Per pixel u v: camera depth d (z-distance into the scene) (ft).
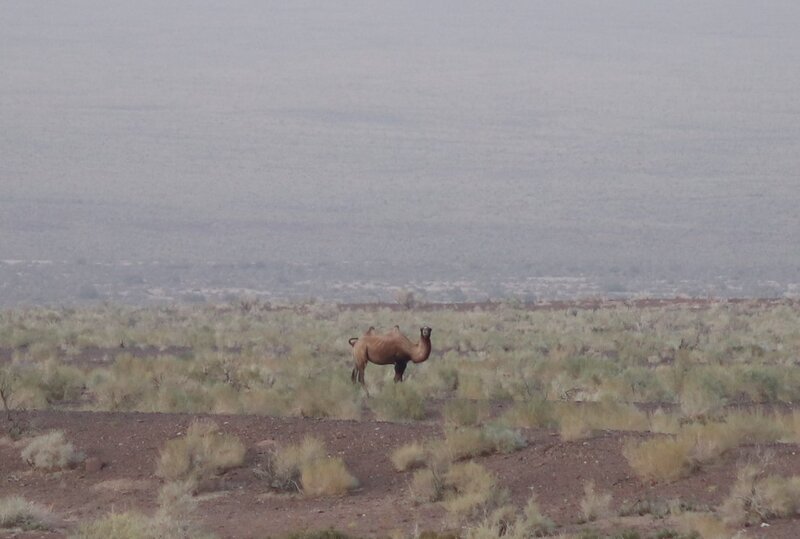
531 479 230.07
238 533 209.26
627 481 226.17
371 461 249.96
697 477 224.12
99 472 253.65
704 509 207.41
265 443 262.47
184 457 247.09
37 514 219.61
